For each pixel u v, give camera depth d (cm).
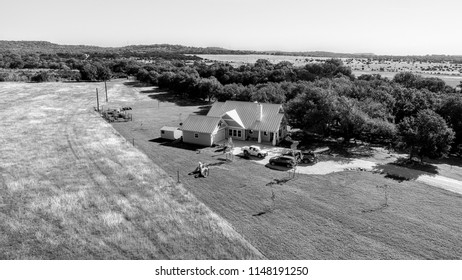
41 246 2241
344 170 3759
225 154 4347
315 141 5103
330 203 2909
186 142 4953
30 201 2906
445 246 2259
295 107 5266
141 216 2647
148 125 6112
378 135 5066
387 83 7988
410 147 4072
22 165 3828
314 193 3117
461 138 4591
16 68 17812
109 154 4269
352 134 4888
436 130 3875
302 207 2830
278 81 9819
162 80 11225
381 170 3778
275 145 4844
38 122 6131
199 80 9362
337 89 6356
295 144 4634
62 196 3003
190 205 2845
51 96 9694
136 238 2334
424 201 2955
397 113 5841
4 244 2266
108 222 2547
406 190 3195
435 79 8725
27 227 2477
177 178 3462
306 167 3866
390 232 2439
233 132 5150
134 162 3966
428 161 4222
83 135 5234
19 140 4884
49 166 3800
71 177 3469
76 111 7350
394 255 2148
